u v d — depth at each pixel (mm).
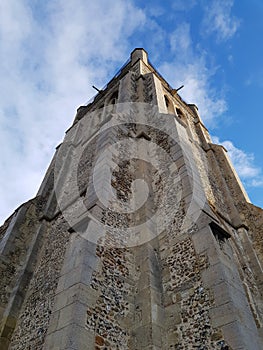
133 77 16328
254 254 8984
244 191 12000
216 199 10953
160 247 7316
